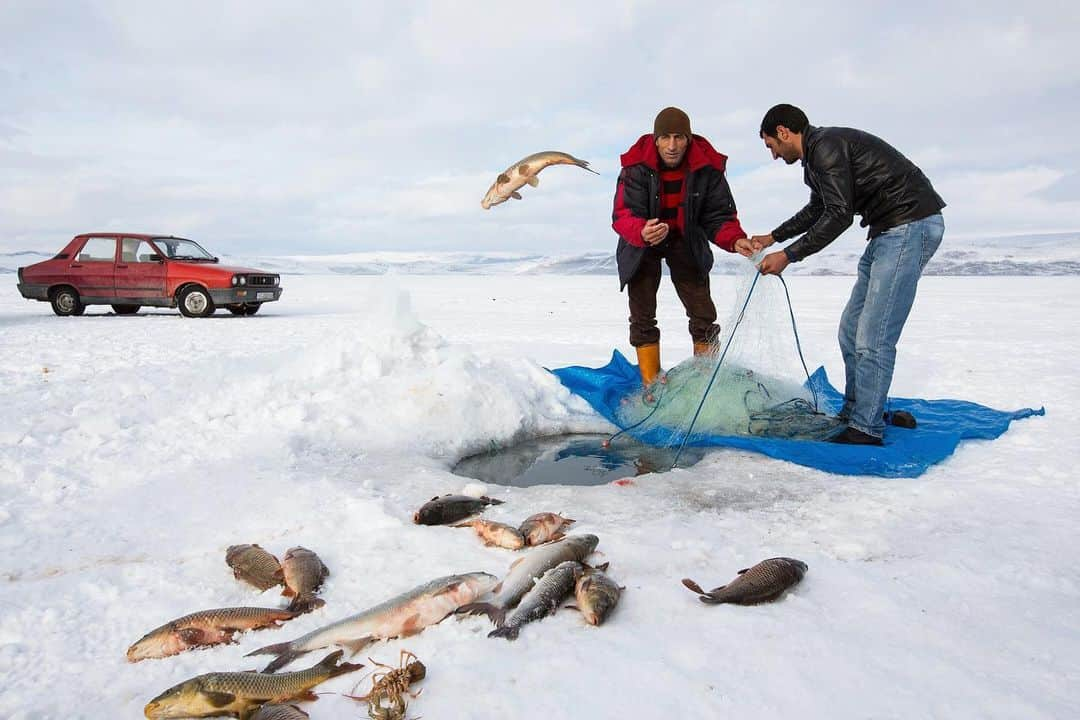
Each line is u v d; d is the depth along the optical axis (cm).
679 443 543
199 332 1303
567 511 376
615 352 731
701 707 197
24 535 339
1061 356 985
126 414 546
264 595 282
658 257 621
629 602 264
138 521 359
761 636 237
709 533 337
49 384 710
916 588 276
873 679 210
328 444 508
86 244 1675
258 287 1720
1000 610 257
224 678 197
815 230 479
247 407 558
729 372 569
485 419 572
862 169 466
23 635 250
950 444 491
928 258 480
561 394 648
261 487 408
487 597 265
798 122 484
